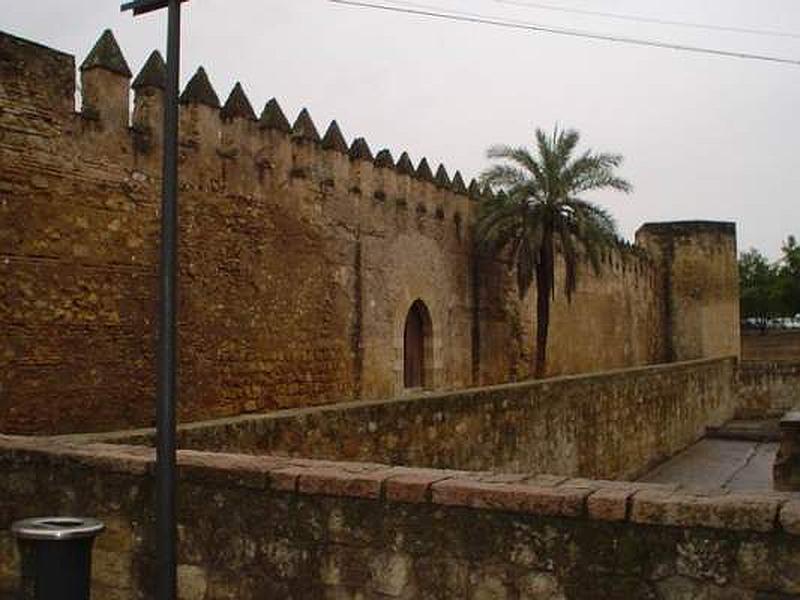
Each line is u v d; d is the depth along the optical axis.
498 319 26.94
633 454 19.39
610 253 34.19
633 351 41.56
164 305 4.30
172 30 4.38
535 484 4.75
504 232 25.73
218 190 15.52
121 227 13.43
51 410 12.12
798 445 10.52
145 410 13.65
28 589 4.18
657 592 4.21
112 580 5.80
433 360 23.20
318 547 5.07
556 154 25.58
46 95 12.38
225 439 8.12
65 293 12.45
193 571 5.43
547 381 14.52
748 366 38.88
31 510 6.19
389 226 21.27
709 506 4.12
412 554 4.81
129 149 13.66
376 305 20.53
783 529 3.96
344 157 19.45
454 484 4.75
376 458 10.10
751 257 79.00
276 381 16.86
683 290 47.34
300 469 5.27
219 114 15.68
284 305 17.20
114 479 5.86
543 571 4.47
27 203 12.01
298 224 17.73
